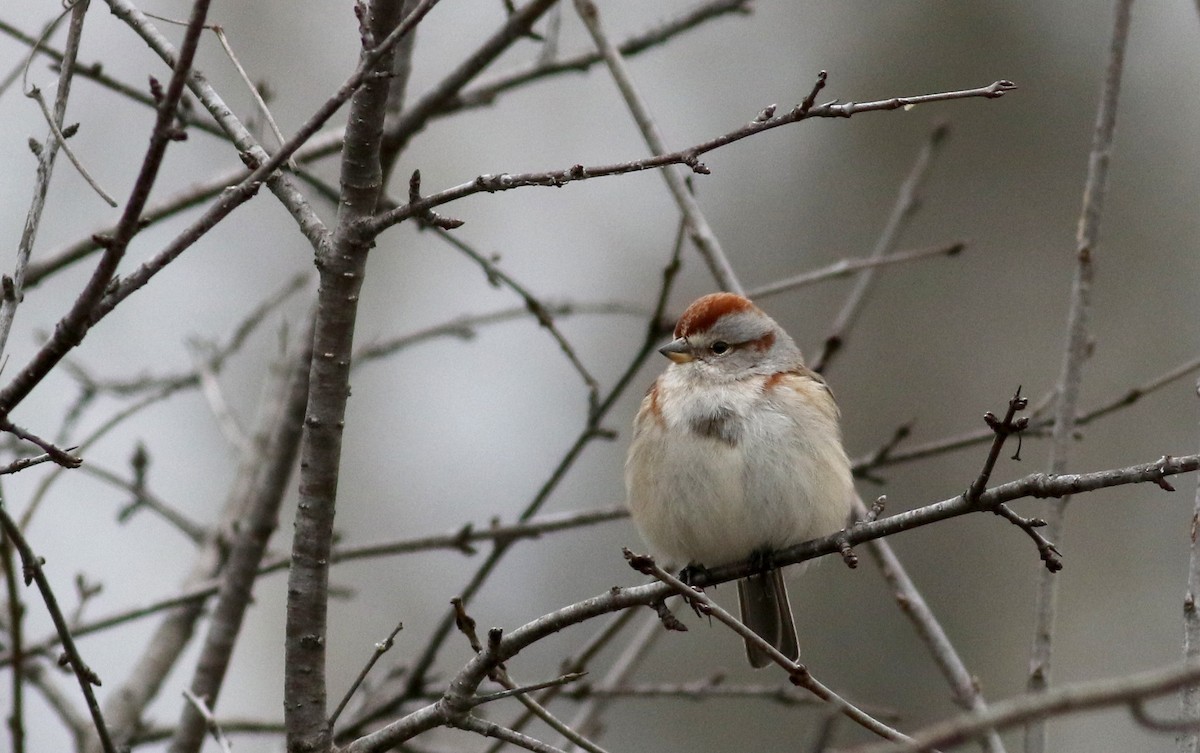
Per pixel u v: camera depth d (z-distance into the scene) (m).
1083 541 14.30
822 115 5.29
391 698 8.98
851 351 15.34
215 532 9.98
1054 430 7.53
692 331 8.83
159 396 9.15
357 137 6.05
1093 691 3.76
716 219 16.22
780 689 8.74
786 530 8.13
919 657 13.74
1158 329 15.14
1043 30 16.52
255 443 10.43
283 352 10.76
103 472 9.79
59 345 5.23
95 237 5.18
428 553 14.73
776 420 8.18
